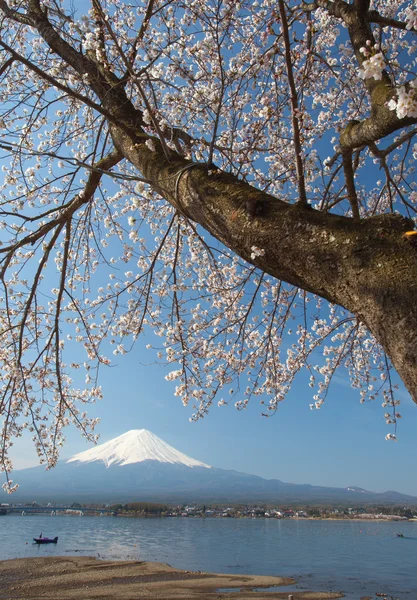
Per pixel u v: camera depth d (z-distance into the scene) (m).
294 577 27.27
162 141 2.31
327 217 1.55
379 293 1.26
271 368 6.36
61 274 4.73
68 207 4.21
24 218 4.07
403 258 1.29
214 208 1.88
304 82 3.92
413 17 1.81
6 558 32.16
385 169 3.73
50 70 4.55
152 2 3.50
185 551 40.69
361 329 6.02
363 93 5.06
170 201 2.25
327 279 1.44
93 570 26.98
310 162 4.45
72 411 5.79
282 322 5.61
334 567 32.34
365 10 2.57
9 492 5.80
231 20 3.92
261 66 3.89
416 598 21.52
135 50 3.64
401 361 1.16
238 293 5.79
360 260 1.35
